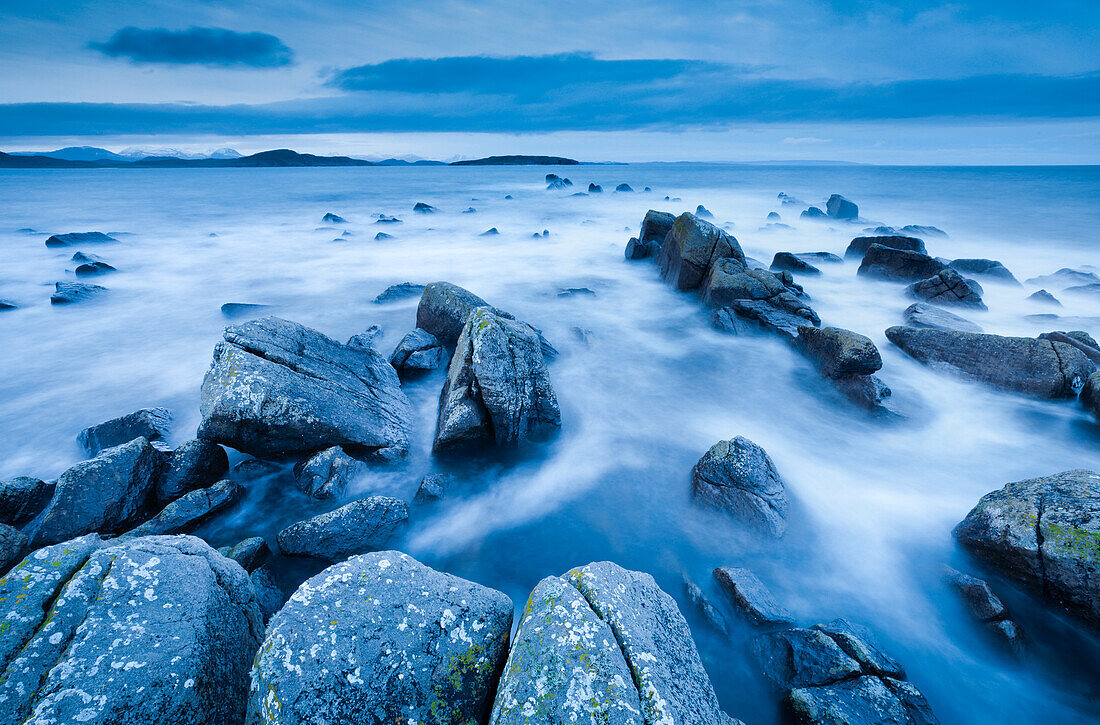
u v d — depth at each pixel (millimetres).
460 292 15180
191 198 73000
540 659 4254
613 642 4410
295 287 25328
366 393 11039
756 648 6355
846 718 5125
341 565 5062
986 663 6465
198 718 4316
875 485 10016
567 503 9641
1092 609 6191
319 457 9383
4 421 12617
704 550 8367
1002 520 7215
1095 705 5941
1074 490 6863
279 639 4297
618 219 49688
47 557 4848
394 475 9953
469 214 53719
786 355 15438
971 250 34125
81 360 16484
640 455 11086
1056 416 11828
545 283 25406
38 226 45781
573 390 13961
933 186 85062
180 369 15859
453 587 5109
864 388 12461
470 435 10258
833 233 40531
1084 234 38281
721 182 104688
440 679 4359
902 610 7227
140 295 23938
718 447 8992
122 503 8125
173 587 4992
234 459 10422
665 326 18828
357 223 47312
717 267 19562
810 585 7676
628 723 3861
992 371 13109
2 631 4203
